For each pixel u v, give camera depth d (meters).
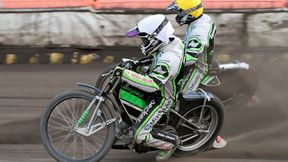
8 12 11.11
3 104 8.32
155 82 5.59
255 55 10.95
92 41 11.11
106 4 11.37
